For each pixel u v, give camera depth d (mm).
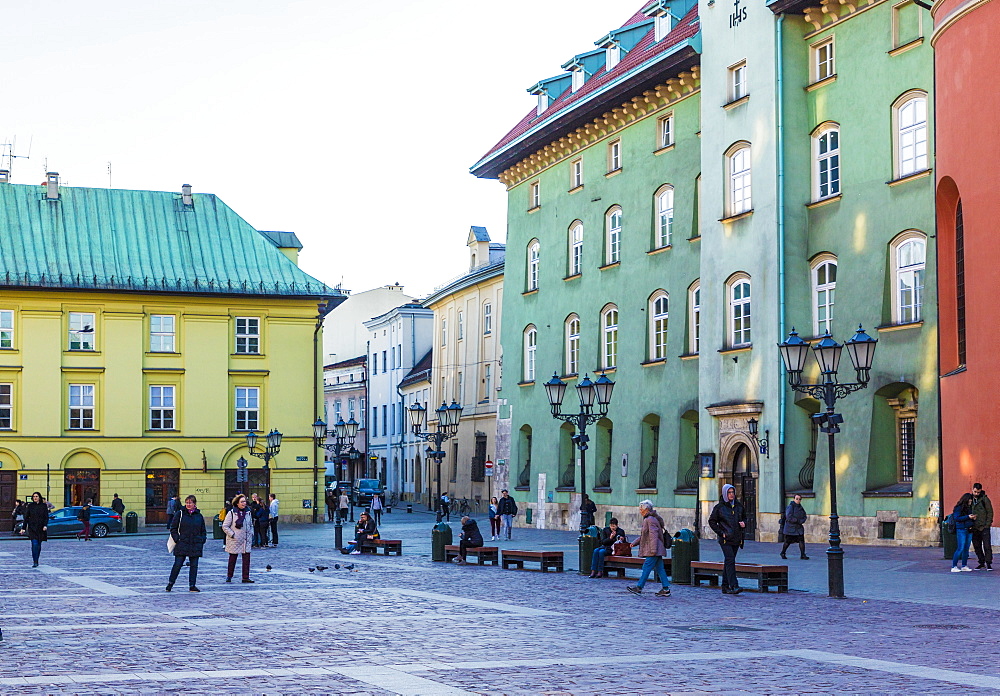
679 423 45094
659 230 47500
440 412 41406
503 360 59719
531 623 18266
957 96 30344
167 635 16688
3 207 64125
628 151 49344
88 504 53188
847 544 35969
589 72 56625
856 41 37500
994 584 23344
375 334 107250
